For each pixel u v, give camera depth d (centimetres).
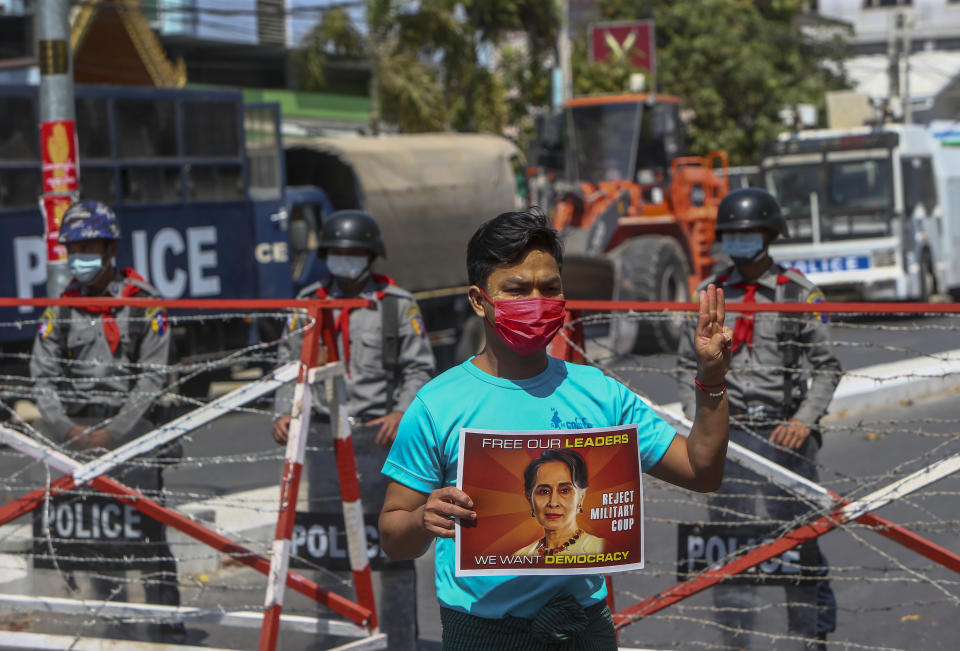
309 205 1377
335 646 509
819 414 443
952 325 413
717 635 488
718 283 467
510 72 3042
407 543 252
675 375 456
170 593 506
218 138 1284
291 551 490
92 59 2422
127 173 1197
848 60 4159
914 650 487
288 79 3088
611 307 422
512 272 245
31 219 1121
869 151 1928
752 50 3488
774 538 431
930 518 667
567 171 1753
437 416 253
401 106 2809
